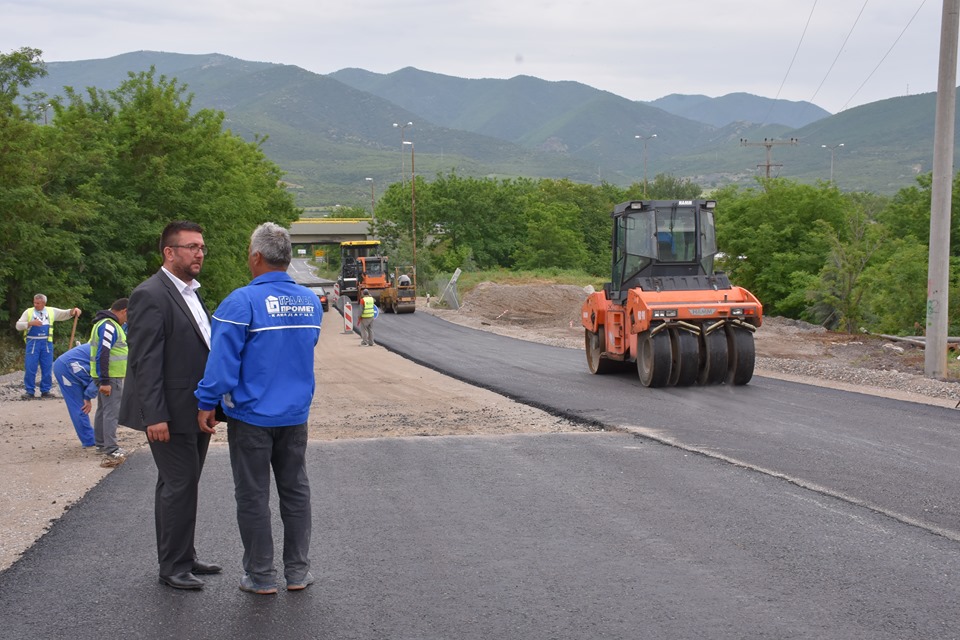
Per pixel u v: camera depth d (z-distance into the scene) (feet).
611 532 20.31
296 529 16.55
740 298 54.19
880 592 16.26
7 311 102.78
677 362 52.75
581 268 305.32
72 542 19.76
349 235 360.28
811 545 19.27
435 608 15.48
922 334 113.91
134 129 130.93
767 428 36.29
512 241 317.83
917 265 118.32
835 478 26.16
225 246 140.87
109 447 30.91
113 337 30.66
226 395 16.03
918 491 24.49
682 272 57.93
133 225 123.24
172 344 16.56
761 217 170.50
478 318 160.66
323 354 89.97
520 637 14.17
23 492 25.25
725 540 19.65
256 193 200.85
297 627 14.66
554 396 49.29
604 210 360.07
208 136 139.13
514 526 20.89
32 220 100.53
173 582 16.58
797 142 260.01
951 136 56.44
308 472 27.37
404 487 25.17
